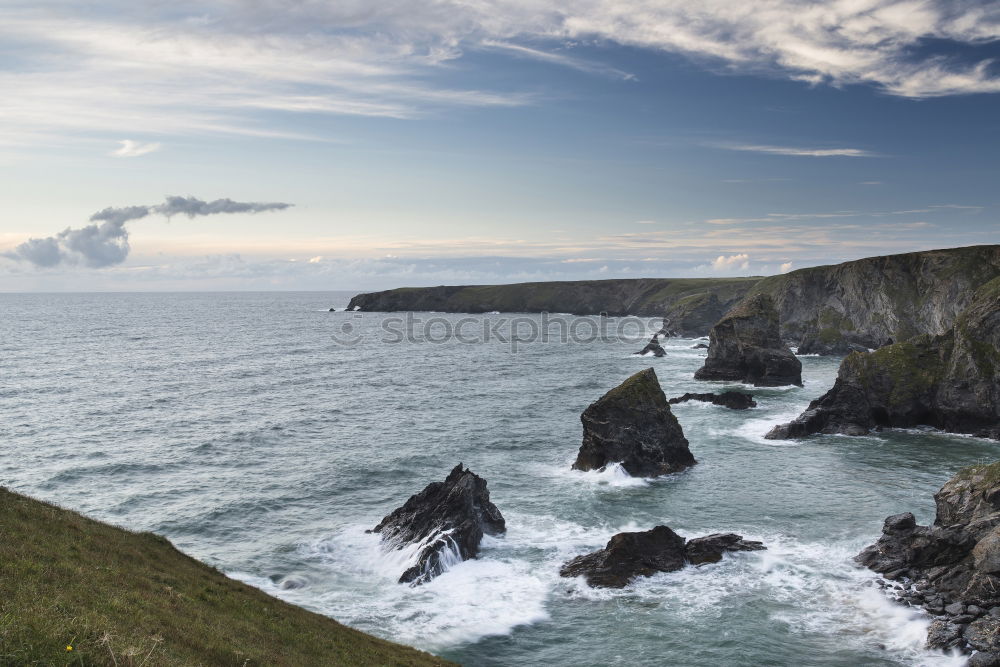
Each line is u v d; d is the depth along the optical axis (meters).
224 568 42.28
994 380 76.00
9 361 137.62
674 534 43.66
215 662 19.62
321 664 23.86
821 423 80.25
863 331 165.62
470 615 36.69
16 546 23.48
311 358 158.00
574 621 36.16
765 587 39.44
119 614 20.12
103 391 104.50
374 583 40.75
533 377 127.88
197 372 129.25
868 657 32.06
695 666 31.77
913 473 62.31
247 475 62.06
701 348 177.25
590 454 63.53
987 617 33.22
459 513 46.31
